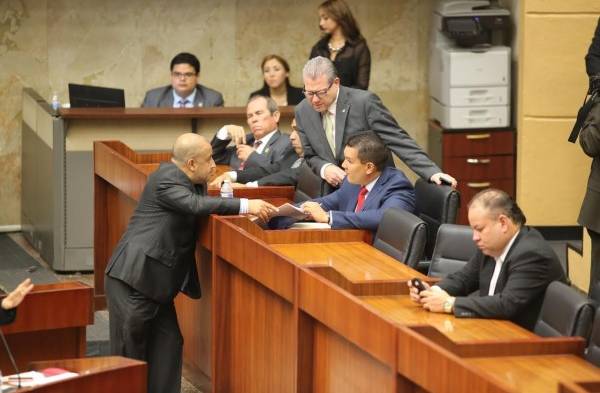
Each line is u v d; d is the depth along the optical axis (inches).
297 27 615.5
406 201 346.9
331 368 276.5
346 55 538.0
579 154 550.3
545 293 255.8
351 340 255.3
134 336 335.9
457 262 306.2
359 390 261.0
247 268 315.9
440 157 576.4
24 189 570.9
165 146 497.0
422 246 313.7
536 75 546.6
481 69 564.7
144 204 337.4
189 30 607.2
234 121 500.4
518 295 257.9
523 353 233.3
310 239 333.4
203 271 362.9
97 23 596.7
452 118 567.5
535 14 542.6
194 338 374.9
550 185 552.1
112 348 341.7
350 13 538.9
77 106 516.7
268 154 430.6
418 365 226.5
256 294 319.9
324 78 381.7
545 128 549.3
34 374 258.7
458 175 571.5
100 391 251.8
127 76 602.9
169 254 334.6
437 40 585.3
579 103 547.5
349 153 348.8
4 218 592.1
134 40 601.3
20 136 591.2
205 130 499.5
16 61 589.3
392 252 320.5
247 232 319.0
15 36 587.5
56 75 594.9
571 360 230.1
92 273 500.7
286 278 290.7
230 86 614.5
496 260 269.0
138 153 457.1
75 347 306.8
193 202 331.9
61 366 267.1
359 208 355.6
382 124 381.7
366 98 383.6
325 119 393.7
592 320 243.6
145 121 494.3
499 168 571.5
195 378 374.6
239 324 334.0
